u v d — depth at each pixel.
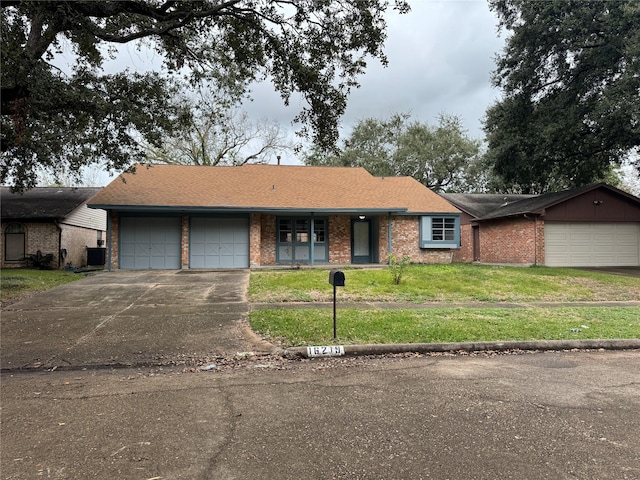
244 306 9.05
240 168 21.12
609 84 19.19
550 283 12.45
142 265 17.33
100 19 11.52
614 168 33.97
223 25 11.39
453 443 3.03
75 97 9.80
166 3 10.29
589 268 17.77
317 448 2.96
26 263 18.91
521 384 4.43
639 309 8.81
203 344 6.11
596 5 18.08
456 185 39.41
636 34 16.03
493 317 7.75
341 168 22.62
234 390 4.26
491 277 13.41
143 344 6.12
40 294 10.71
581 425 3.36
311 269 16.52
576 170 23.33
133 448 2.96
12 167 13.07
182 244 17.45
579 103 20.31
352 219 20.00
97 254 21.28
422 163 37.12
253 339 6.35
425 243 19.62
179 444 3.03
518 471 2.64
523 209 19.77
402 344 5.84
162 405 3.83
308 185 20.16
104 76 11.42
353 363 5.29
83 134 11.38
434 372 4.87
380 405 3.81
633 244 19.27
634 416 3.55
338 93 11.03
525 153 22.53
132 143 12.48
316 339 6.12
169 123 12.40
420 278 13.18
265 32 10.89
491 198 27.72
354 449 2.95
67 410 3.71
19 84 8.91
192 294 10.66
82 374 4.88
